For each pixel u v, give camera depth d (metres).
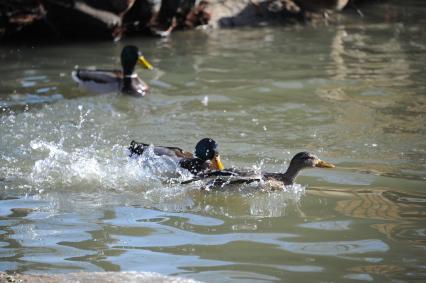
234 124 14.66
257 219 10.25
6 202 10.77
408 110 15.36
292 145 13.47
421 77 17.89
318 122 14.70
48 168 12.23
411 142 13.48
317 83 17.39
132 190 11.48
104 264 8.60
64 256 8.84
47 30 21.72
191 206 10.84
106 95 16.73
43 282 7.64
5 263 8.59
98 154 13.02
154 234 9.62
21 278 7.75
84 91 16.97
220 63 19.23
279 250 9.05
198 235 9.60
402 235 9.52
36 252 8.95
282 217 10.32
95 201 10.95
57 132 14.18
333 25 23.94
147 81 17.70
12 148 13.21
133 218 10.27
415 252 8.95
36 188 11.40
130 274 7.96
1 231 9.64
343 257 8.81
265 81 17.58
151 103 16.14
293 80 17.64
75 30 21.77
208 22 23.34
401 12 26.09
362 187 11.45
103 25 21.52
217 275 8.30
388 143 13.47
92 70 17.42
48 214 10.33
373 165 12.42
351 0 26.34
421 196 11.00
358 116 15.02
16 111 15.36
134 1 21.89
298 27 23.62
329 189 11.43
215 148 12.36
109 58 19.97
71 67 18.98
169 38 22.16
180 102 16.14
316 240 9.40
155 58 19.80
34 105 15.83
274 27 23.62
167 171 12.26
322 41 21.73
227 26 23.59
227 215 10.44
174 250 9.06
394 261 8.69
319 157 12.82
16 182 11.62
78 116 15.24
